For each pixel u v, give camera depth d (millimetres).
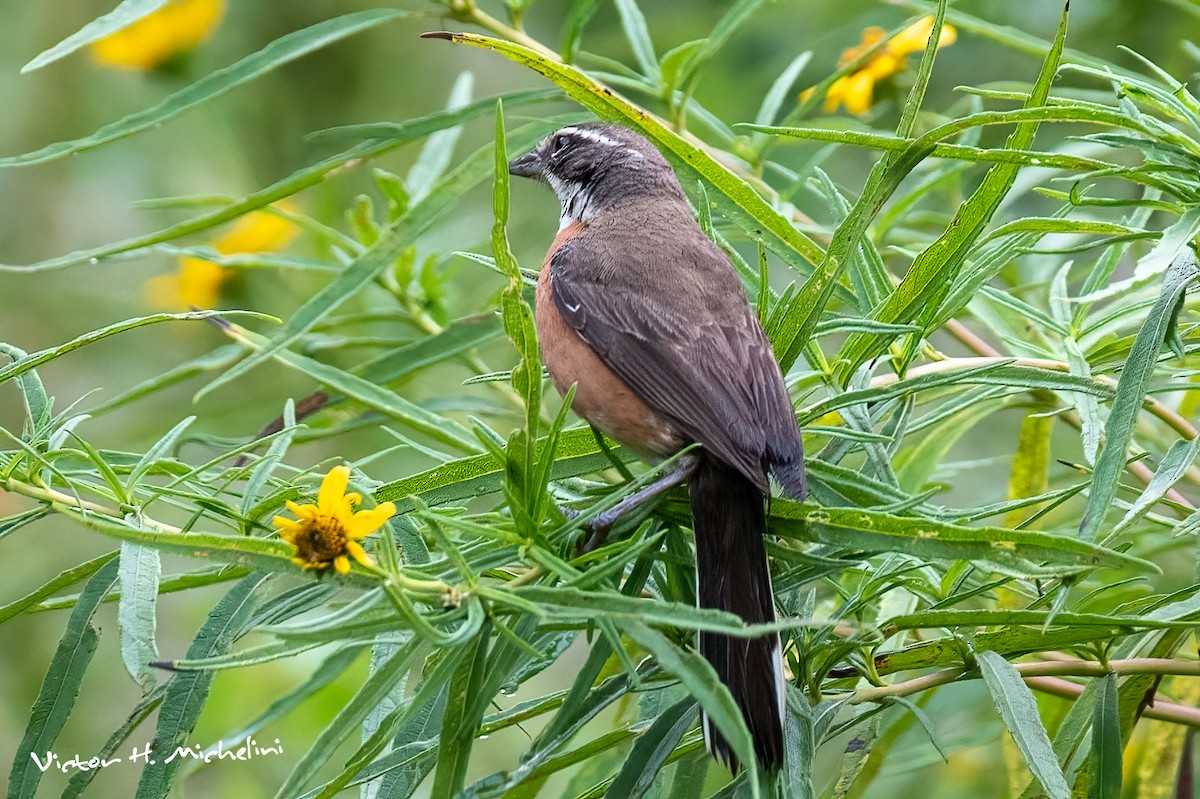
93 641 6430
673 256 8570
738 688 6051
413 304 11172
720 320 7922
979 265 7766
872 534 6172
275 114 15156
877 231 9484
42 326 14617
